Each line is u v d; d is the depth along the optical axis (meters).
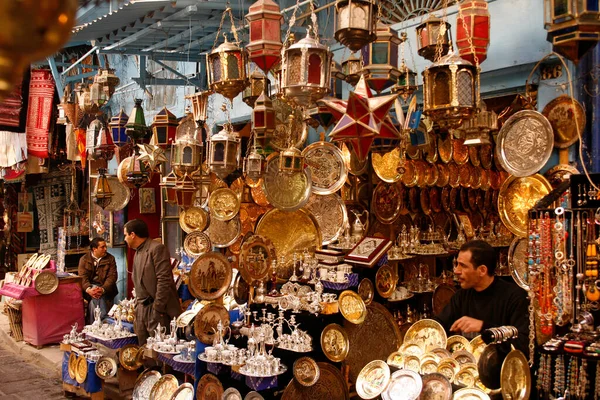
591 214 2.44
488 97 3.98
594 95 3.21
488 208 6.43
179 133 4.98
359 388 3.09
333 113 2.92
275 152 4.77
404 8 4.85
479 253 2.97
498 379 2.56
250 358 3.65
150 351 4.40
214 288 4.39
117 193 6.82
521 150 3.06
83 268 6.57
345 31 2.58
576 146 3.31
